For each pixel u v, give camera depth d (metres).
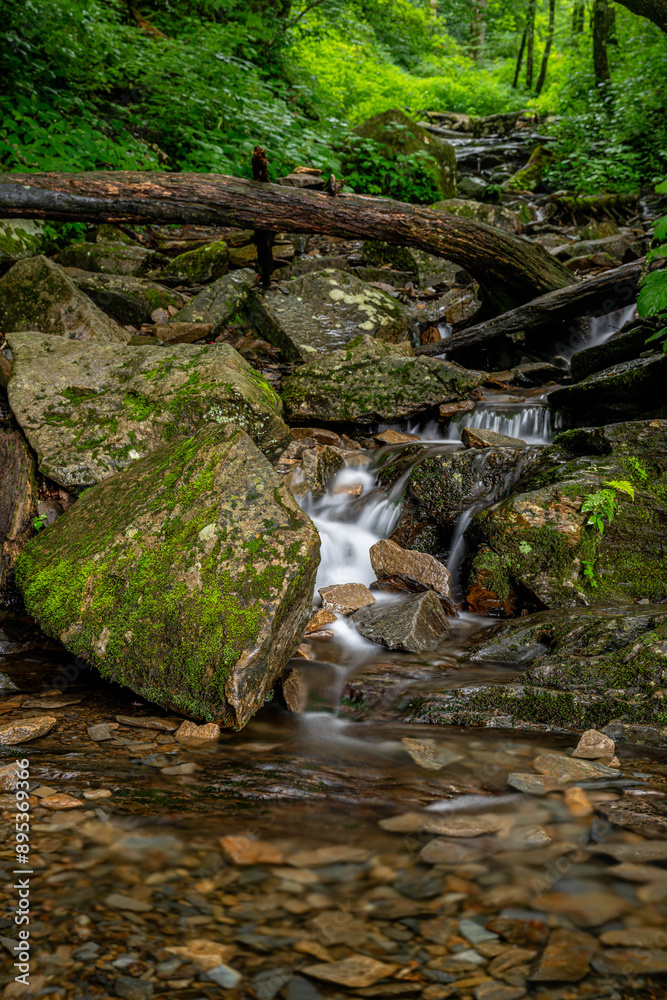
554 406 5.43
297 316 6.85
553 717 2.73
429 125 18.00
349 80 15.84
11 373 4.64
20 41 7.78
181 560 2.98
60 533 3.53
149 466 3.63
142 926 1.48
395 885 1.64
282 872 1.69
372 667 3.28
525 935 1.47
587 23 20.62
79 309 5.68
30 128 7.52
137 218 5.91
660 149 13.52
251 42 12.12
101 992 1.29
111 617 2.96
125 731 2.63
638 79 14.19
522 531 3.93
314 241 9.50
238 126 9.91
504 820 1.96
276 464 4.85
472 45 26.92
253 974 1.35
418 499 4.68
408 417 5.86
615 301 6.50
